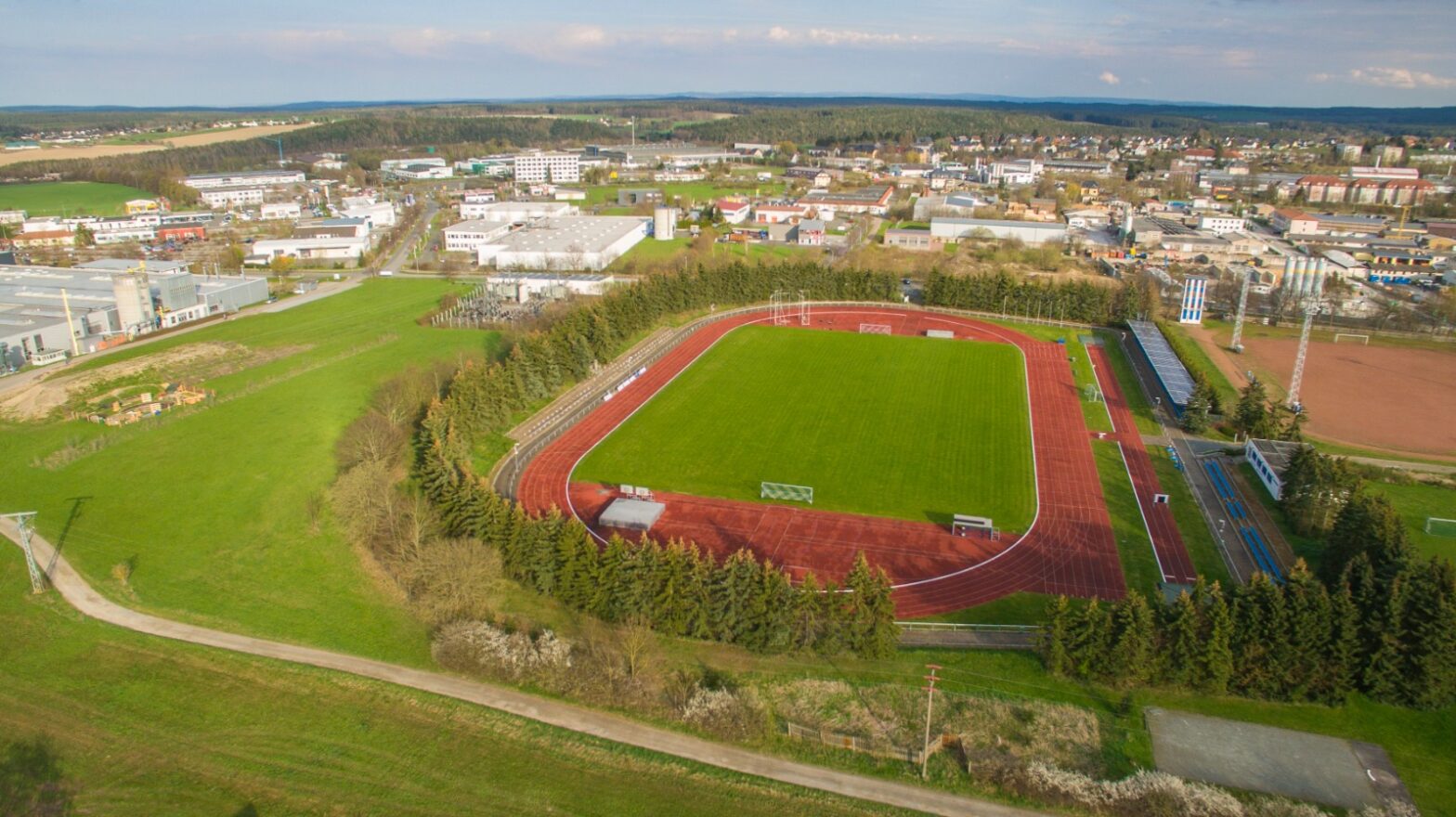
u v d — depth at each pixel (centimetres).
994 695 8219
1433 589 8062
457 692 8262
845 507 12175
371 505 11300
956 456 13938
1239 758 7462
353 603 9769
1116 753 7506
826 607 8900
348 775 7181
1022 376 18038
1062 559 10894
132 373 17025
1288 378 17875
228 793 6975
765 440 14475
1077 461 13812
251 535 11238
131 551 10806
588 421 15325
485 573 9600
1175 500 12531
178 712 7919
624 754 7469
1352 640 8069
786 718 7969
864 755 7512
